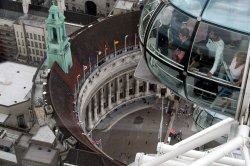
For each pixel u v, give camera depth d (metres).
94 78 122.38
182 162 21.48
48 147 86.75
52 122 94.62
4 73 121.94
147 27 25.91
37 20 147.75
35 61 155.25
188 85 24.20
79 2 172.38
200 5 22.77
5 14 153.25
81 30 127.62
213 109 24.27
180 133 126.19
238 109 20.03
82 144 89.56
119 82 134.62
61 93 105.38
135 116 135.50
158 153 21.70
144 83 137.50
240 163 19.84
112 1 166.88
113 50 127.94
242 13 21.59
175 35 23.88
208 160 17.77
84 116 115.88
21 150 92.38
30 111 110.81
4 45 154.38
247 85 19.47
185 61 23.55
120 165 85.00
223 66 22.20
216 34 22.00
